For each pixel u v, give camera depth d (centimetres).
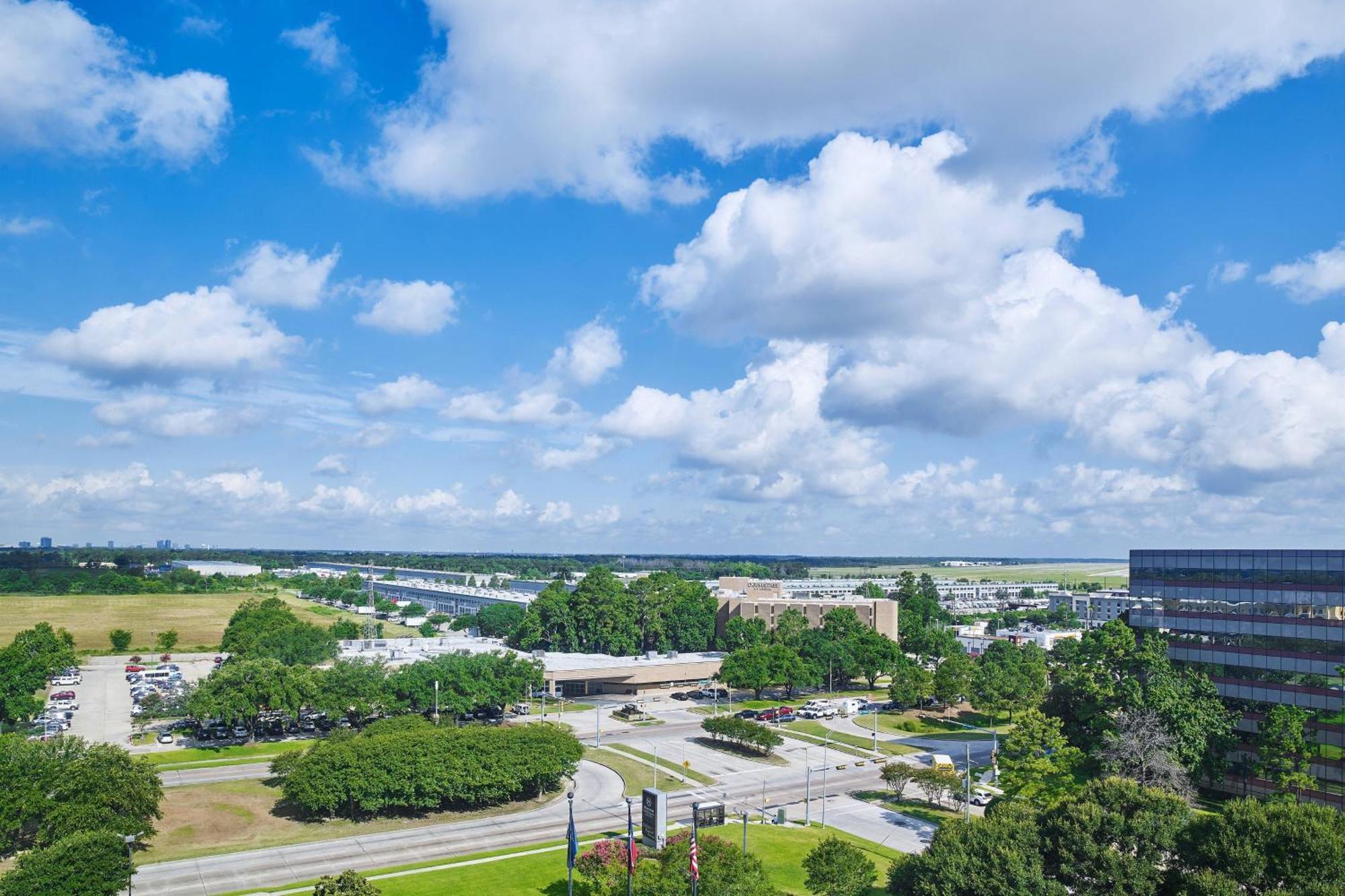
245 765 13225
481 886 8781
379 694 15250
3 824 8906
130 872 8119
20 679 15675
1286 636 11638
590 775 13238
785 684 19700
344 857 9662
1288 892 5981
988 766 14188
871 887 8475
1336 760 10975
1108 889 6862
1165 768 10719
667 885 7006
